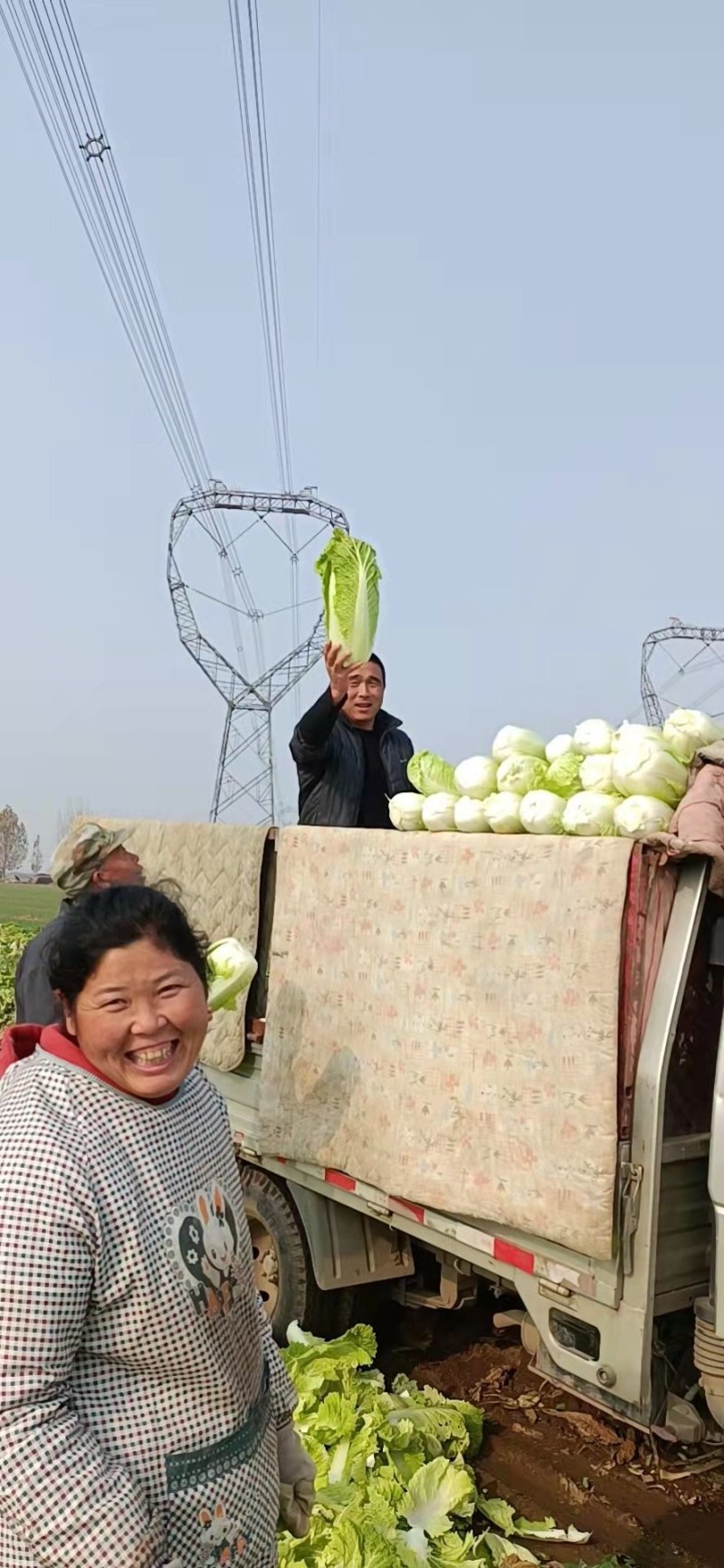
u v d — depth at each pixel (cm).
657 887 334
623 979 330
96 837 391
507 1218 357
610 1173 326
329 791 617
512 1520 407
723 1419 329
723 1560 384
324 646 607
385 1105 412
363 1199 440
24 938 2153
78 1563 185
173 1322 204
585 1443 459
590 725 427
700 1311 335
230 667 3272
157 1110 218
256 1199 521
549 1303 358
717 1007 357
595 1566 379
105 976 209
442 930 394
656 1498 421
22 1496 186
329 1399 428
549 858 356
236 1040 509
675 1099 348
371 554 602
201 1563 208
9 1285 190
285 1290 510
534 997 354
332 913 450
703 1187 353
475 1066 375
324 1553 355
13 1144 200
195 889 555
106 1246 198
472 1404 486
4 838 10881
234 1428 217
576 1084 338
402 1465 418
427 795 459
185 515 3042
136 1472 203
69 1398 198
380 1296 530
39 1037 234
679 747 384
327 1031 447
